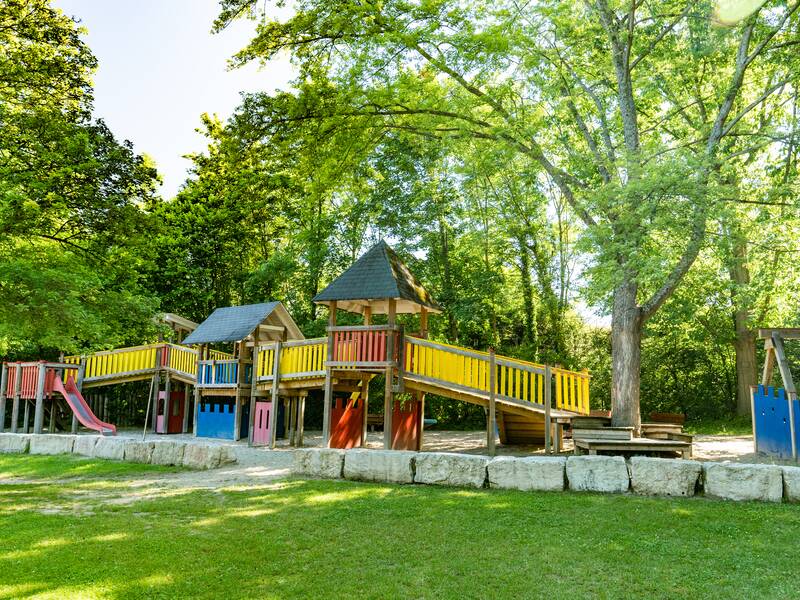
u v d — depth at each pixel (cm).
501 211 2445
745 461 1202
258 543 605
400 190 2506
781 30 1596
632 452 1120
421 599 459
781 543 592
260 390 1697
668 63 1695
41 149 1188
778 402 1259
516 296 2708
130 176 1282
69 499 871
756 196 1639
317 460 1008
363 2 1417
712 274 1886
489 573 514
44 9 1460
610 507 741
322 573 517
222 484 967
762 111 1994
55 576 509
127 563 543
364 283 1399
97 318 1176
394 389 1359
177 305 2764
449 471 902
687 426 2305
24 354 2439
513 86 1689
